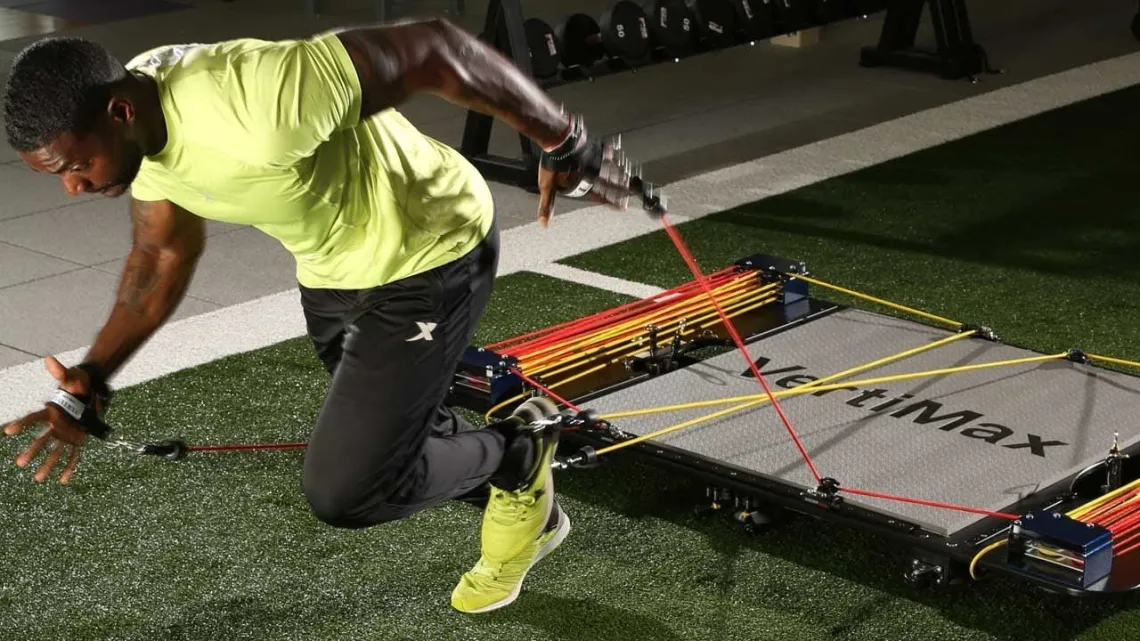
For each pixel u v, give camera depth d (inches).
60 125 79.4
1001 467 130.3
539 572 126.0
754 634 116.3
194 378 166.9
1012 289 193.3
